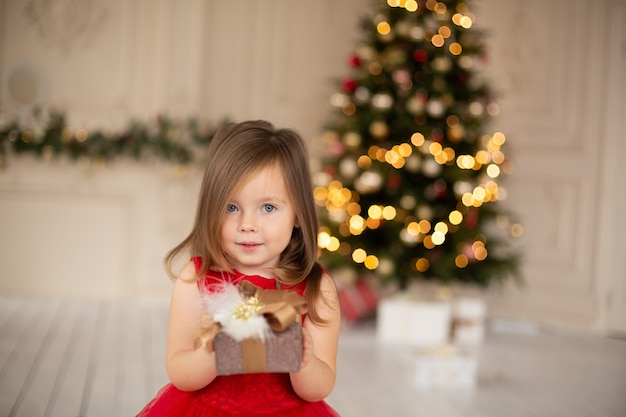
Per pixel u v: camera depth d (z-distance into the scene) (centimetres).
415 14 470
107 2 528
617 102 498
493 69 544
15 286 512
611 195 498
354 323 480
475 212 469
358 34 575
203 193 142
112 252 525
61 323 429
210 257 146
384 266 450
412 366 374
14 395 280
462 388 336
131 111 531
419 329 442
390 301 447
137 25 532
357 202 473
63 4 519
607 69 500
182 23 536
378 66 475
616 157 499
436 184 473
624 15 498
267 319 128
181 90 535
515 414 296
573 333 498
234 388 145
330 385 142
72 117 519
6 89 504
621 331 495
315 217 149
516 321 537
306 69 573
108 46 529
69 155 510
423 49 467
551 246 521
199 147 531
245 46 562
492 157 484
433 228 468
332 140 488
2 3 514
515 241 535
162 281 530
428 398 314
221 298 132
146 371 330
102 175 521
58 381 305
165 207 529
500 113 540
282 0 568
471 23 471
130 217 526
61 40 521
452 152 464
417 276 473
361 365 371
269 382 146
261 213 141
